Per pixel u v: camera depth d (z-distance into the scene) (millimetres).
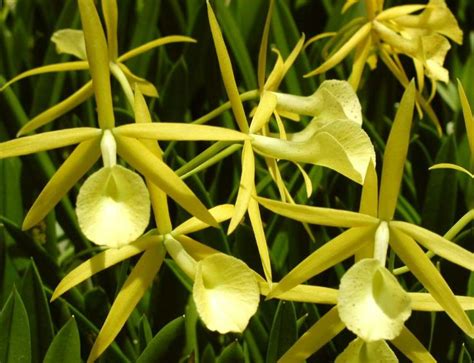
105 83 672
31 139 671
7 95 904
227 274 682
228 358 766
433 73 881
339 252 675
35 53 1064
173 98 938
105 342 695
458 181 916
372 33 878
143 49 839
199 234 837
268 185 894
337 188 901
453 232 738
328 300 688
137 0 1048
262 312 821
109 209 670
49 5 1058
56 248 906
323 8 1096
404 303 660
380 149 922
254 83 962
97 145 679
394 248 675
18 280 835
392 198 668
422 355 694
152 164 678
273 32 1038
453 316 671
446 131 1052
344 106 772
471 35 1099
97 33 670
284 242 881
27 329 749
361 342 675
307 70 964
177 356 762
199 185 844
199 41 966
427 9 877
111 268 861
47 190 681
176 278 821
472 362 800
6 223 838
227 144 742
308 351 692
